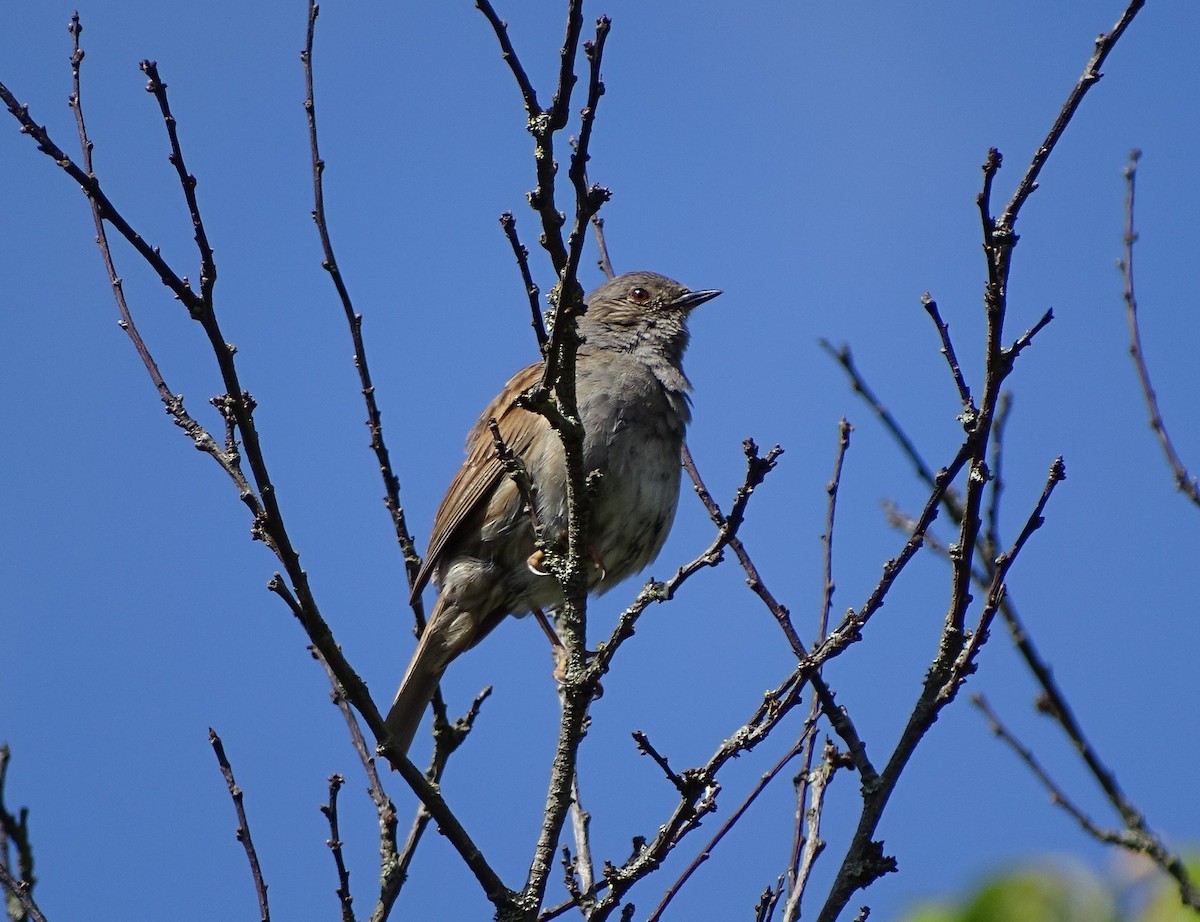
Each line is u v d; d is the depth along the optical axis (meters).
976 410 9.38
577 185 9.24
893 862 9.10
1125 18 8.68
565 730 10.42
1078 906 8.02
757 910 10.61
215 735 11.60
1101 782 8.67
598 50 8.97
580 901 10.24
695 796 9.98
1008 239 8.91
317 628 10.02
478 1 9.16
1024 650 9.12
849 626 9.89
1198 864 8.27
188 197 9.65
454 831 10.09
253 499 10.02
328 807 11.23
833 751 10.98
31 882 11.09
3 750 11.38
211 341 9.74
